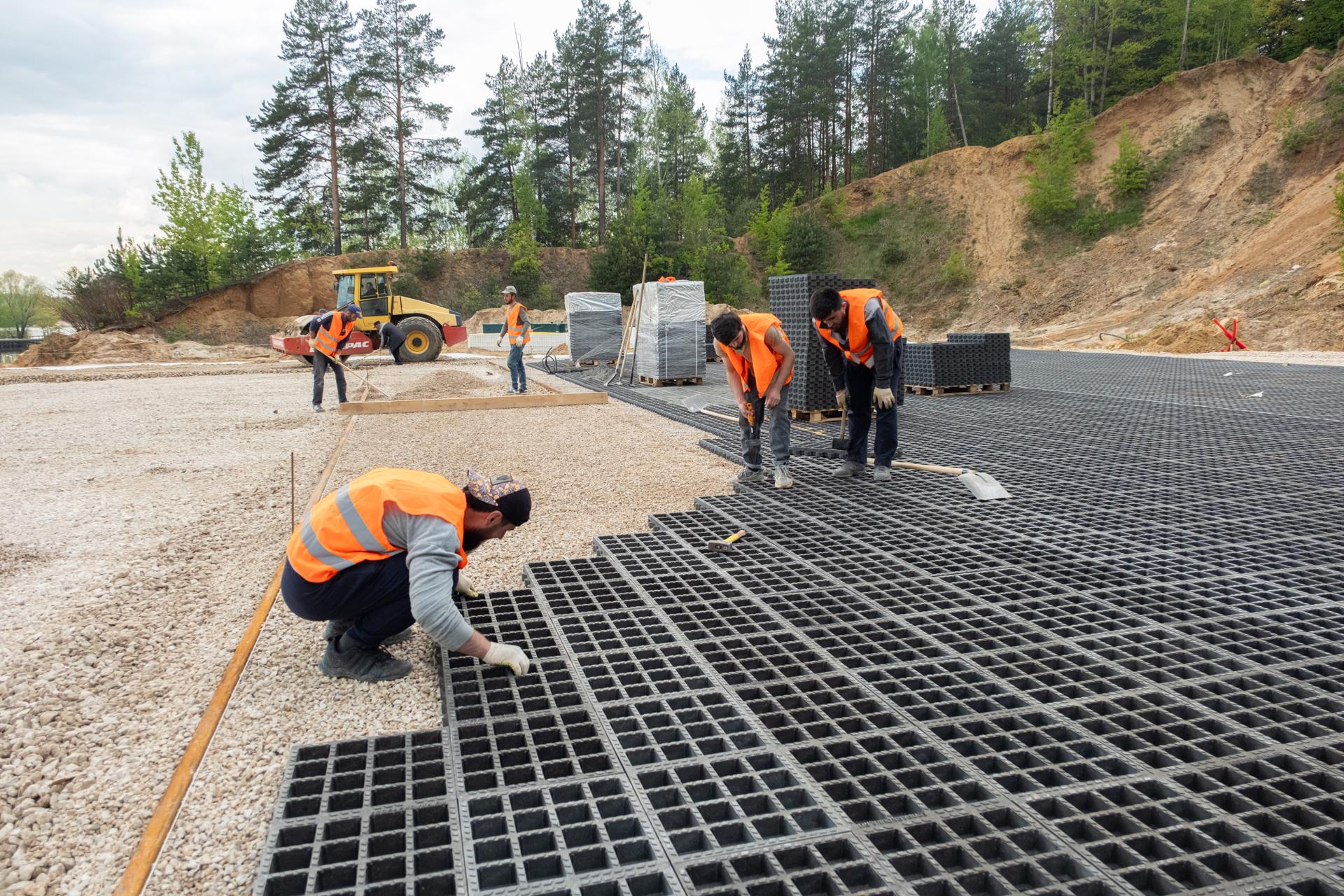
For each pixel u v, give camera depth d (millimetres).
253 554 4469
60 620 3486
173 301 33250
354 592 2648
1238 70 34062
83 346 23094
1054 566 3910
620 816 2105
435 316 19688
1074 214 35031
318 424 9336
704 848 1954
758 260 44062
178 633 3348
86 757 2395
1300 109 30500
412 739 2445
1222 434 7410
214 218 38906
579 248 42500
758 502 5250
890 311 5582
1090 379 12477
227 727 2547
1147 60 45438
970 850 1870
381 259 37281
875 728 2486
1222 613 3312
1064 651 3002
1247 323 19109
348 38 38875
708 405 10219
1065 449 6855
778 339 5332
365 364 19438
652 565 4094
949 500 5223
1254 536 4305
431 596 2500
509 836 1959
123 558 4406
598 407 10547
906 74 51312
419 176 43031
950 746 2359
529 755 2350
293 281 34500
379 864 1873
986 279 35906
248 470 6801
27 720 2594
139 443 8172
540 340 26734
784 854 1903
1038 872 1798
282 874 1815
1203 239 29375
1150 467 6078
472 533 2785
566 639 3162
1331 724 2453
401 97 41062
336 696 2752
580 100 45812
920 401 10125
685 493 5703
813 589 3662
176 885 1852
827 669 2920
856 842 1927
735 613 3436
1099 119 37250
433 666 2977
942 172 41469
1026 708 2561
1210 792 2104
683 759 2340
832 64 48625
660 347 12617
